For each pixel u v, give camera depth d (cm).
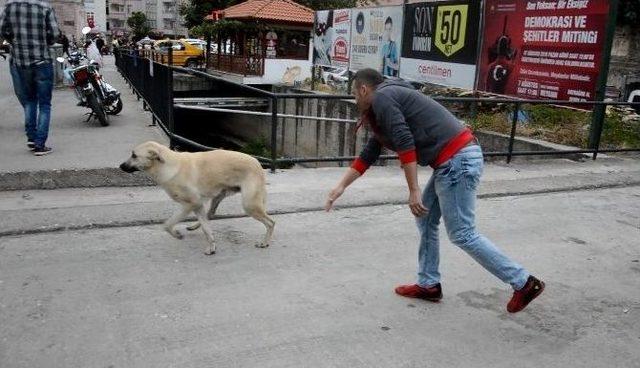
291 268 435
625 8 1702
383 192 648
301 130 1977
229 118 2609
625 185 765
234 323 346
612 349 339
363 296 393
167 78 763
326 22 1861
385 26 1520
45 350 306
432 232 378
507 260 354
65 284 387
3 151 711
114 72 2703
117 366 295
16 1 650
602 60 905
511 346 337
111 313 350
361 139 1573
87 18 6222
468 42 1220
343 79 2081
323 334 338
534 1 1045
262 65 2544
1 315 341
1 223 480
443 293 406
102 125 957
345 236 513
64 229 484
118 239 475
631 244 534
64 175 604
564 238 541
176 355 307
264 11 2553
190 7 4025
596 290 426
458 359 319
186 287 392
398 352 323
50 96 695
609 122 1072
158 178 432
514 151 959
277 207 570
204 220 454
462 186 342
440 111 345
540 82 1047
